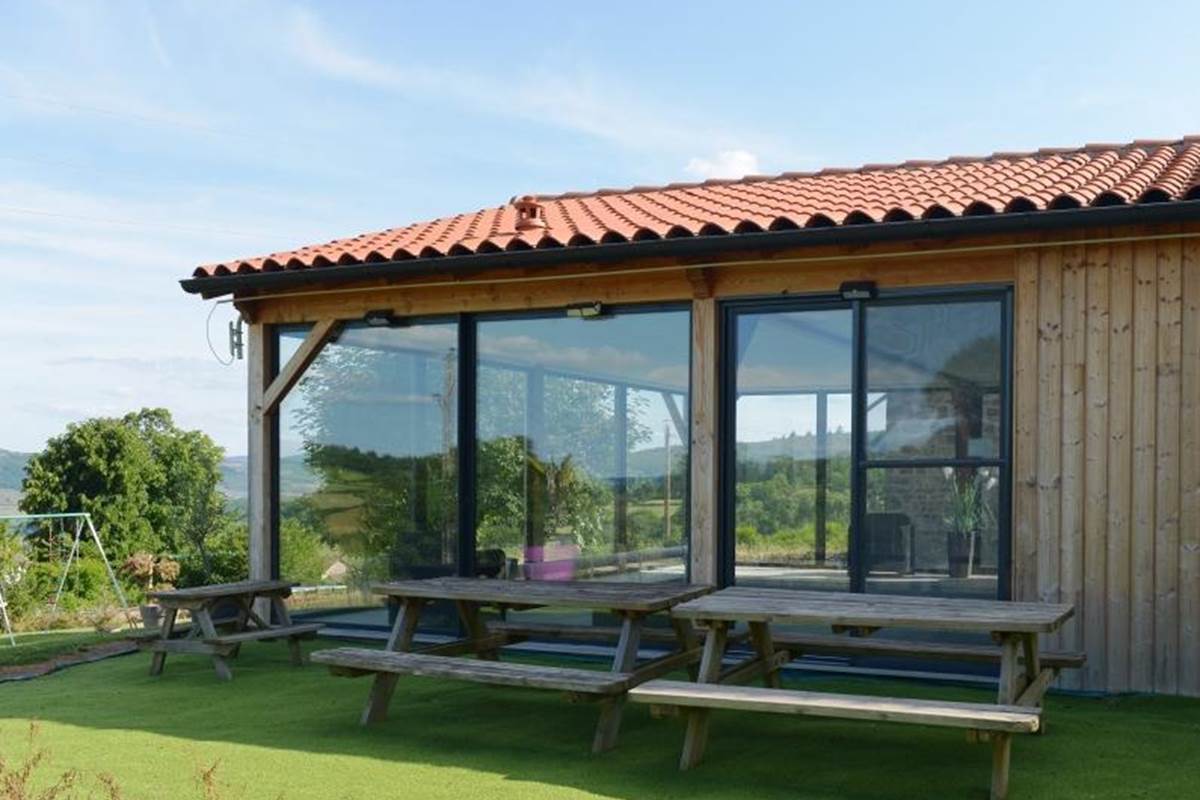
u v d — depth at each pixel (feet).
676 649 27.50
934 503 24.67
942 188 29.37
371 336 31.42
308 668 28.07
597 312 28.04
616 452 28.14
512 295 29.22
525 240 27.32
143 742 20.29
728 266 26.40
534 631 25.61
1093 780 17.25
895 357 25.13
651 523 27.63
